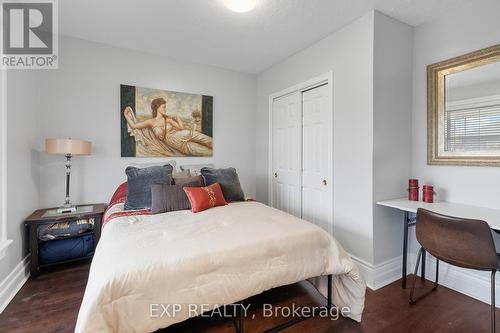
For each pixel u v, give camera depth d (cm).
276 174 345
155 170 251
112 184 286
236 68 354
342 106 239
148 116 302
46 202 256
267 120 359
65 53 261
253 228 171
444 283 213
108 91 282
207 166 323
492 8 188
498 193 188
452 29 210
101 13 218
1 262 179
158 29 246
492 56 188
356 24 224
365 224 218
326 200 266
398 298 195
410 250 235
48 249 227
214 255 136
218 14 219
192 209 221
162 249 137
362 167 220
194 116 332
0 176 183
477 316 172
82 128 270
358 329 160
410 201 215
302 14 217
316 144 279
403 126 232
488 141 191
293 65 305
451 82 211
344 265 165
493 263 142
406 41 232
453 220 151
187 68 326
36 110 245
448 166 215
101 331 103
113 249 138
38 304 182
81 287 205
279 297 195
